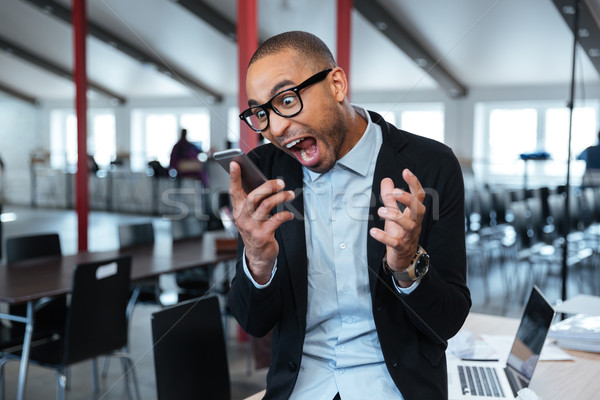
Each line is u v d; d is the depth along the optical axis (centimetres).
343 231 113
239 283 112
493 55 797
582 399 140
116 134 1287
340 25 508
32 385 322
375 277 109
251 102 103
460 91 939
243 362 365
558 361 167
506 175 923
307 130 100
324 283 114
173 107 1205
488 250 593
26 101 1320
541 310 152
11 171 1288
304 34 101
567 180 295
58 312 311
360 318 113
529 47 749
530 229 491
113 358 371
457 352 167
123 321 274
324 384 114
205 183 905
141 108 1248
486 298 491
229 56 923
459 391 142
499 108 948
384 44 809
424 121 1021
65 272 292
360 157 113
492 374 154
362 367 113
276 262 110
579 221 536
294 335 115
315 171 108
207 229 593
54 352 264
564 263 296
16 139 1305
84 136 559
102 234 855
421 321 106
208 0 760
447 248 111
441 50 788
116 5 803
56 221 1004
